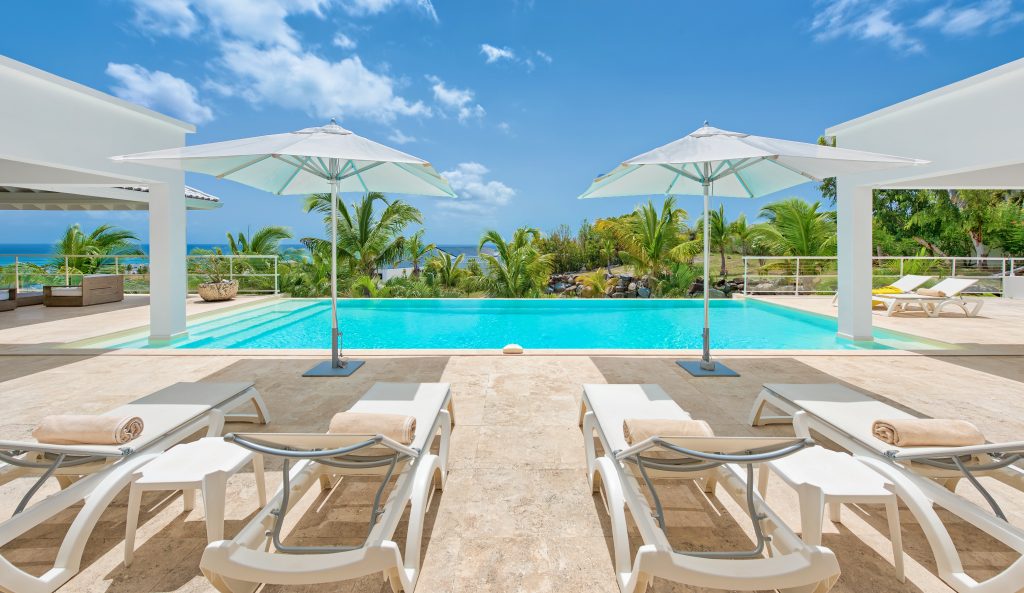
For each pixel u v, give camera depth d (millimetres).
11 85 4805
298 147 4051
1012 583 1853
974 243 17375
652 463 2305
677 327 9797
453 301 13109
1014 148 4660
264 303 12633
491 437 3592
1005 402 4305
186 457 2408
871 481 2205
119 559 2232
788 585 1729
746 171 5422
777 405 3488
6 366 5504
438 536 2398
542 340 8633
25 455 2496
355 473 2461
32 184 6992
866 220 7086
